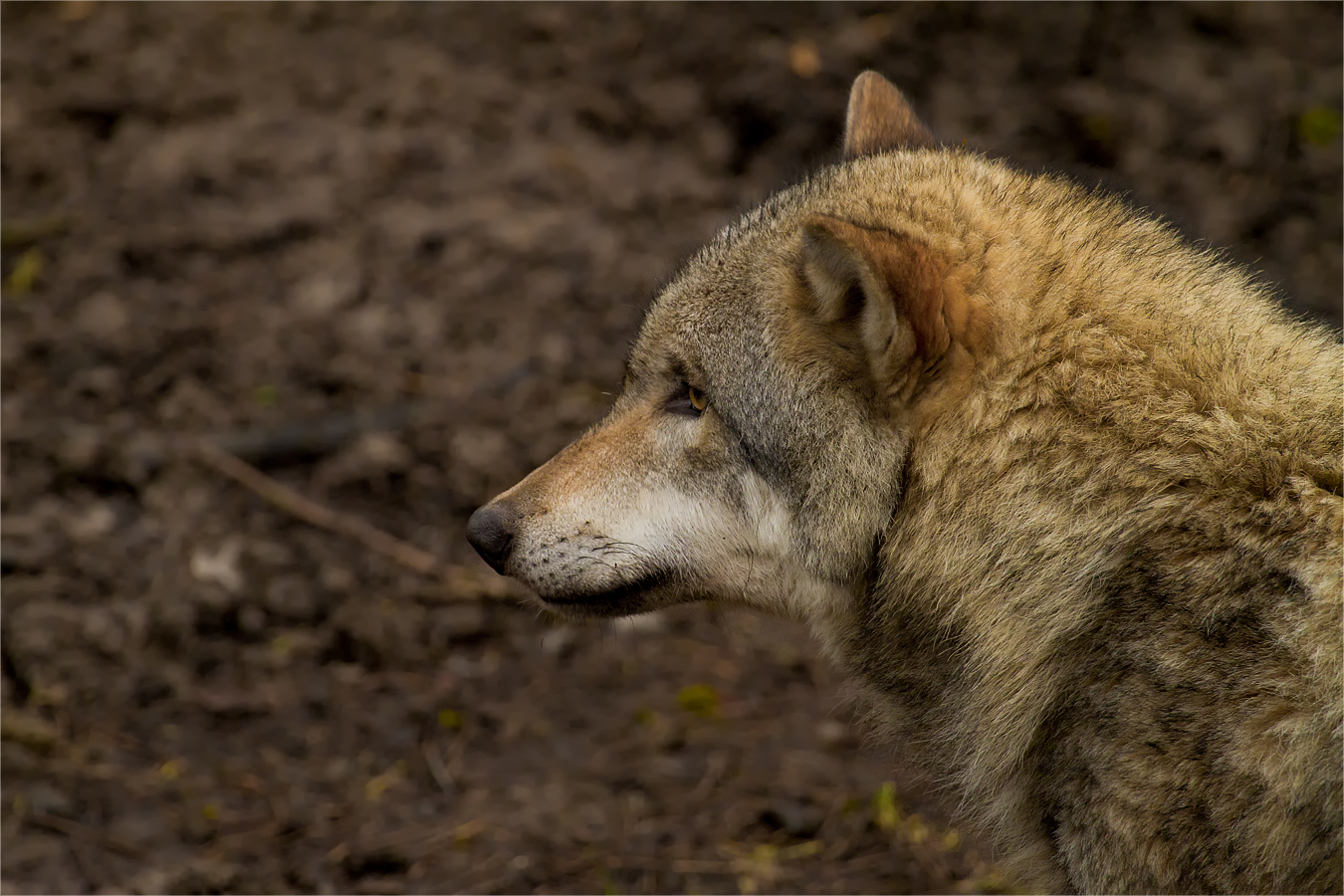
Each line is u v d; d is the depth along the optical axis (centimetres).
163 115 1758
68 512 1223
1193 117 1702
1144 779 570
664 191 1644
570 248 1566
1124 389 606
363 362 1422
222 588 1159
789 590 706
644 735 1083
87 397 1358
